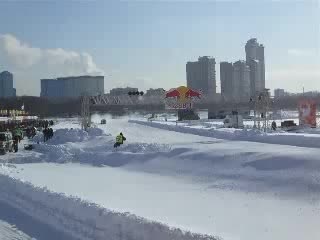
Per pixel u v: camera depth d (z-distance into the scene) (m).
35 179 23.73
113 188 20.19
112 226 11.05
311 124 56.03
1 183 19.02
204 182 21.70
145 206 15.39
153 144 38.38
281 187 18.50
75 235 11.45
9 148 41.97
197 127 66.50
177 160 28.69
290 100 145.62
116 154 33.41
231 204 15.69
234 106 122.06
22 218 13.53
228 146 34.44
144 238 10.04
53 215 13.47
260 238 10.76
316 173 19.80
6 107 146.00
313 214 13.58
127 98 104.69
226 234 11.14
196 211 14.41
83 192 18.88
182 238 9.23
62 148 40.00
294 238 10.77
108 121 107.12
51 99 165.62
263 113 64.25
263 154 25.89
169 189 19.81
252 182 20.27
